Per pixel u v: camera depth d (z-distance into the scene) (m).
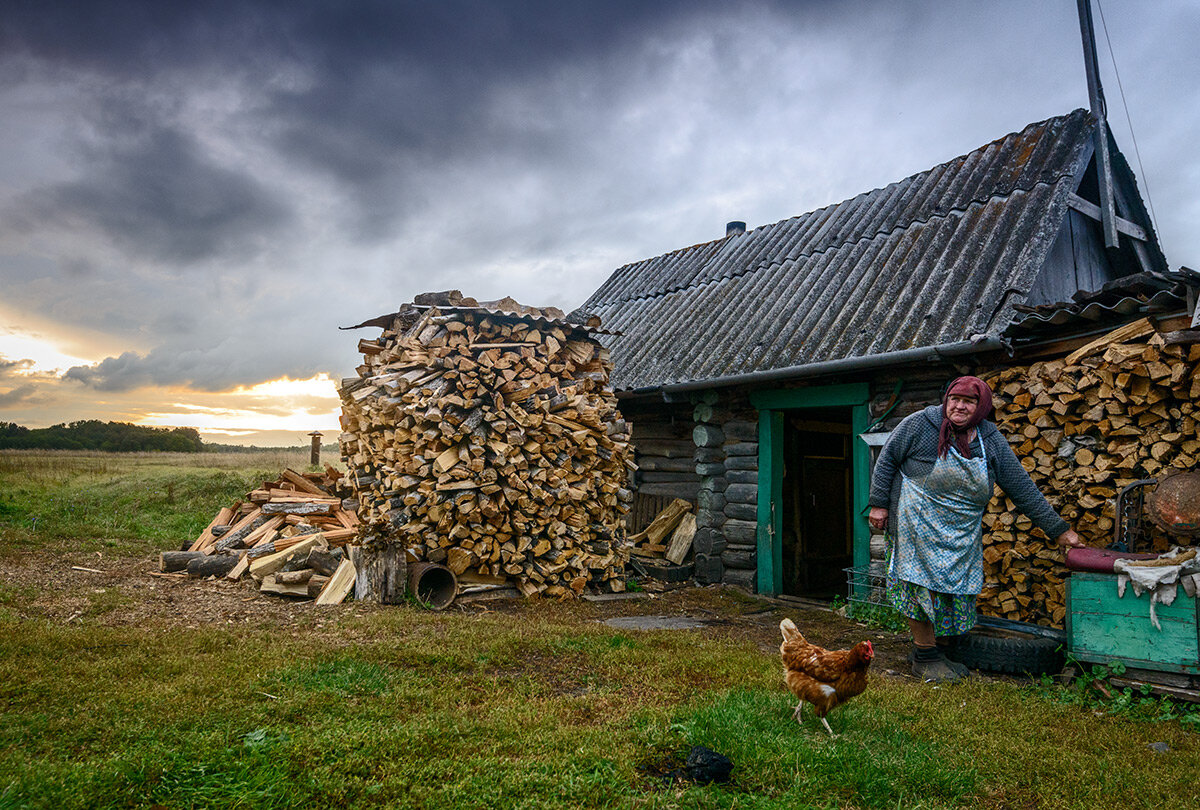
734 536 9.01
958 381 5.03
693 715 3.73
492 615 6.71
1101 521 5.45
